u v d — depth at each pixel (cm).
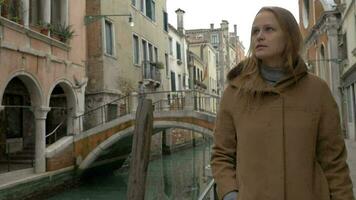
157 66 2712
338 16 2059
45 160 1552
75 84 1773
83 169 1753
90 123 2020
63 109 1808
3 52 1310
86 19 1870
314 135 174
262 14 186
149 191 1608
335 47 2066
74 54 1777
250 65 187
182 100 2241
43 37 1529
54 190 1550
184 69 3672
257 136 174
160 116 1872
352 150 1341
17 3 1413
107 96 2061
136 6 2519
